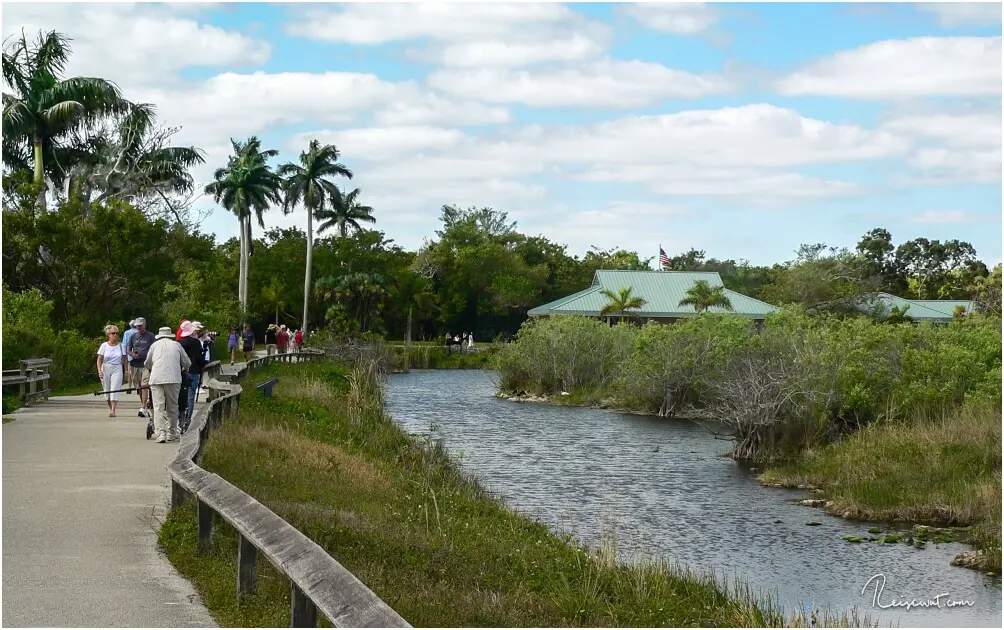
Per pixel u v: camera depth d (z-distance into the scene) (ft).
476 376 232.73
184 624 25.38
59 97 164.76
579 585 38.19
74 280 141.90
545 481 77.56
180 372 61.77
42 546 33.50
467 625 30.37
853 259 314.96
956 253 418.72
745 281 400.26
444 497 55.93
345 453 62.80
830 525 61.36
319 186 297.33
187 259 181.88
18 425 69.36
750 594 44.60
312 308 321.11
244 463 50.60
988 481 64.85
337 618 18.20
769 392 89.92
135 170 187.52
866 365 92.27
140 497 42.19
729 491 73.46
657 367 135.64
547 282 405.39
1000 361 99.45
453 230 419.54
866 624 40.01
